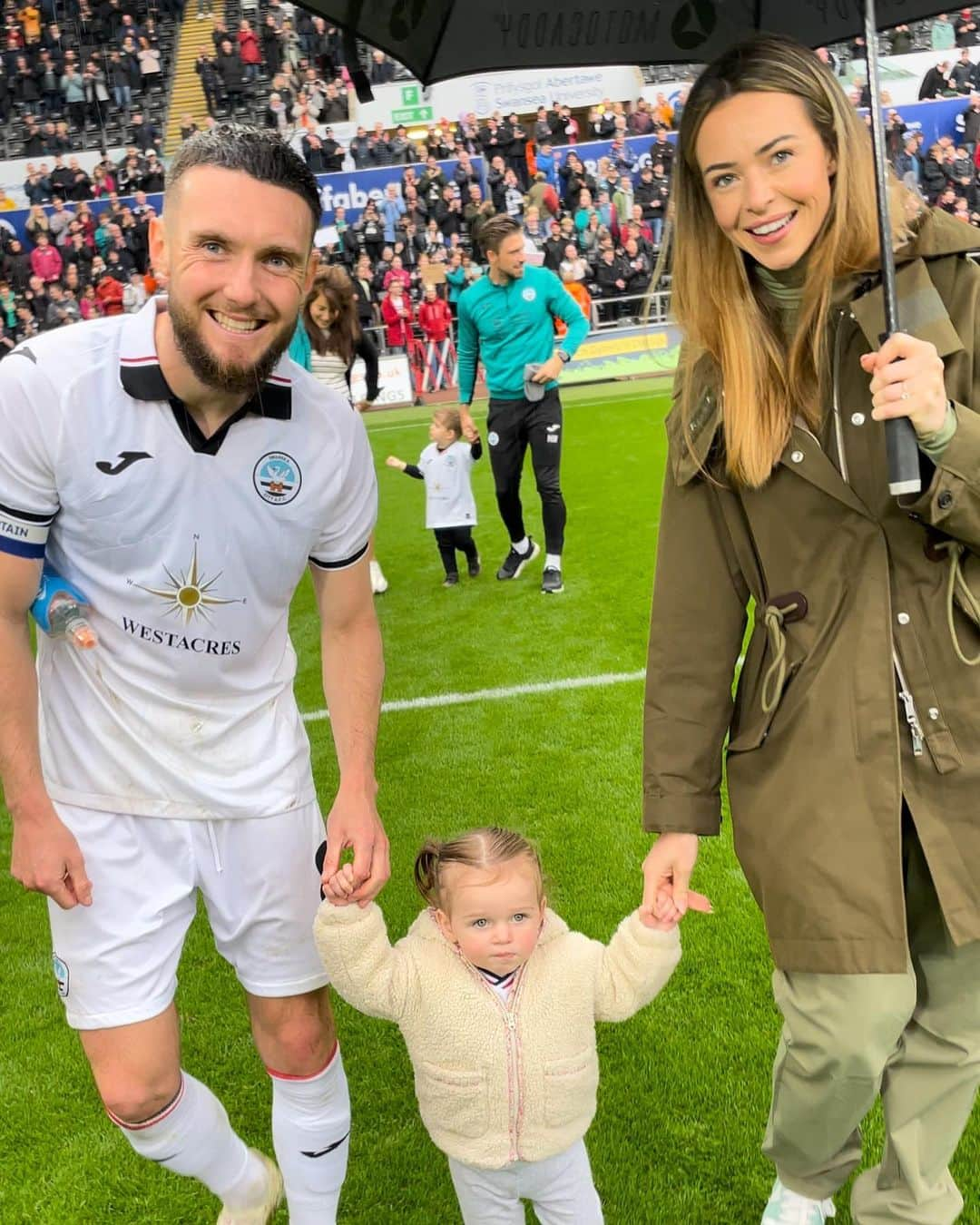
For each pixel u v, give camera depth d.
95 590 1.88
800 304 1.75
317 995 2.10
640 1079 2.56
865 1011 1.71
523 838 1.94
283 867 2.03
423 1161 2.41
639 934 1.90
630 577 6.58
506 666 5.35
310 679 5.60
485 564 7.27
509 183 20.97
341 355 5.68
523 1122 1.89
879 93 1.62
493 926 1.84
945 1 2.10
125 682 1.93
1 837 4.24
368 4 2.05
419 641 5.83
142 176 21.95
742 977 2.88
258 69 23.09
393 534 8.45
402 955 1.92
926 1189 1.92
